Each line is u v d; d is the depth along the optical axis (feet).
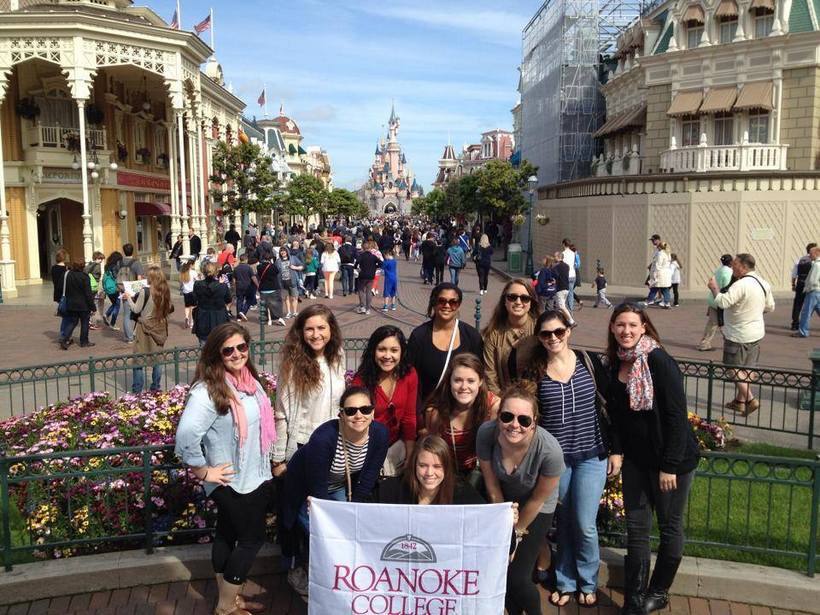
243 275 62.69
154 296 35.83
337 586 14.37
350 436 15.89
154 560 18.69
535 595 15.78
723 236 77.82
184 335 56.13
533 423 14.84
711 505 22.21
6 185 86.99
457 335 19.29
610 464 17.20
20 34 77.82
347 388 15.74
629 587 17.01
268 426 16.93
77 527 20.21
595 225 87.30
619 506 19.95
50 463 21.45
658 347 16.40
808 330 53.06
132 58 83.20
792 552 18.08
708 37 93.66
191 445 15.81
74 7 90.43
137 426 23.79
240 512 16.38
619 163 116.06
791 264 77.77
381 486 15.89
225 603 16.69
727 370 31.55
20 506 21.49
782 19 87.25
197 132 109.09
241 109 153.79
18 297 76.89
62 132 89.61
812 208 77.20
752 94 89.35
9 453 22.68
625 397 16.71
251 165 126.21
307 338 17.51
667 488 16.16
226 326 16.30
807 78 86.33
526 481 15.35
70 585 18.15
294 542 17.58
